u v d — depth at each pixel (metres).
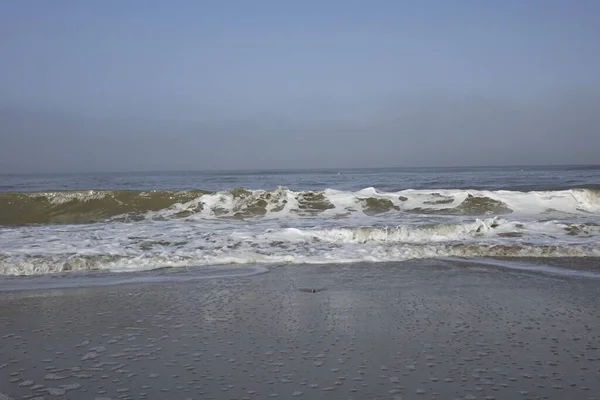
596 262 7.00
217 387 3.04
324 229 8.66
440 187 20.70
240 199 12.28
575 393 2.95
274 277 6.15
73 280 6.03
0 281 5.99
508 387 3.04
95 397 2.91
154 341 3.88
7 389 3.02
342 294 5.32
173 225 9.99
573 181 25.97
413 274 6.30
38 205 12.05
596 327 4.18
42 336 4.01
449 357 3.52
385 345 3.77
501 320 4.38
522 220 10.21
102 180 41.34
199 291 5.47
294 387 3.04
